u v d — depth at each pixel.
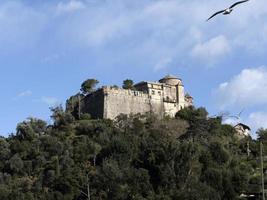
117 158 165.00
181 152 160.75
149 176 155.12
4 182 161.12
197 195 140.88
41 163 171.38
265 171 172.00
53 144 179.75
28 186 154.75
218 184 151.50
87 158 173.12
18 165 170.75
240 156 189.88
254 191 153.25
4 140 188.25
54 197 148.50
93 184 152.62
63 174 158.75
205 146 179.38
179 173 154.88
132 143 174.12
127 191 148.38
